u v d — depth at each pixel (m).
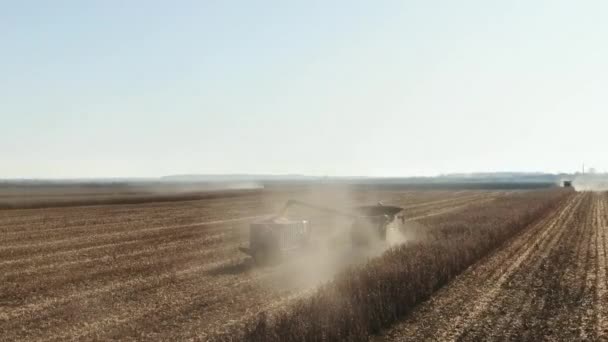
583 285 17.77
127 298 16.36
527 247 26.88
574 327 13.12
